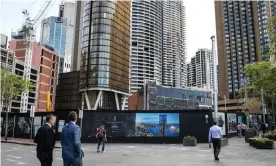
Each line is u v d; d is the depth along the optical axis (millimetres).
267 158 13594
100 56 104875
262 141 18641
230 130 34281
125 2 119000
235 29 138125
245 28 133750
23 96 112250
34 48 125375
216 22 148375
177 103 122188
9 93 34656
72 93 131375
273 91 27328
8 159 14164
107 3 108938
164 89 119875
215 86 22781
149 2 178875
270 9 119875
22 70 114062
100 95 104312
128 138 27906
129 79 119250
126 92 115938
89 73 104812
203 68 139000
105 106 105812
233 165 11312
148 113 28328
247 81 38688
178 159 13734
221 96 140125
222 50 143000
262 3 123875
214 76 22953
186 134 27906
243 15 135000
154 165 11617
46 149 6285
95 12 108250
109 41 107062
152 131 28031
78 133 5918
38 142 6379
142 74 167500
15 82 35375
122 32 115375
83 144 25969
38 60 124500
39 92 122875
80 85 107750
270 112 56000
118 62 110938
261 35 123062
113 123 28109
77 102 128750
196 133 27812
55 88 135500
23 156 15594
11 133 35000
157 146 23422
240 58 134500
